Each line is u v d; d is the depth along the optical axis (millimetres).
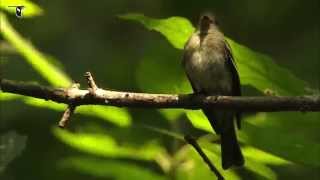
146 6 17391
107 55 16781
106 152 8742
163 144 8633
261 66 8336
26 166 13055
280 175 13531
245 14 17234
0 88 7211
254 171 8273
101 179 10547
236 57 8406
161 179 8609
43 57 8797
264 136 7906
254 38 17234
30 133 13922
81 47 16906
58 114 14031
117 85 13273
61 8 17312
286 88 8336
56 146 13273
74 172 10914
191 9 17078
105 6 17641
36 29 16391
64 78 8758
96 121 9406
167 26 8211
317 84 15266
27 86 7223
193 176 8398
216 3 17141
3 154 8398
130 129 8656
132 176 8750
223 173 8383
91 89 7242
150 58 8938
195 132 8922
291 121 8422
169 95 7461
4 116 14055
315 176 13453
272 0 17344
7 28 8828
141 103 7367
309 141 7848
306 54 16688
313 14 17266
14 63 11320
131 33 17156
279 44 17125
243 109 7426
